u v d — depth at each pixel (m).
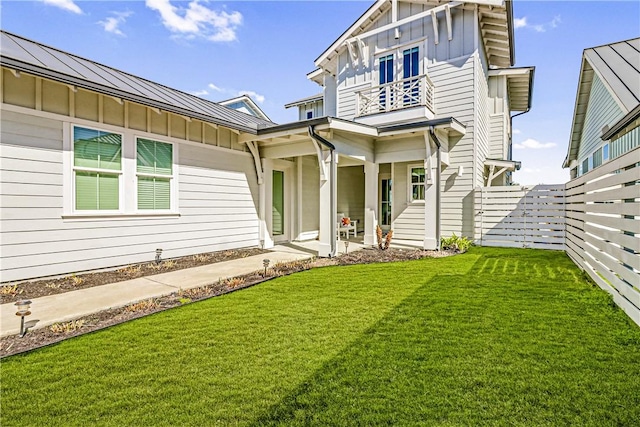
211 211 8.06
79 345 3.07
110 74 6.70
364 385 2.40
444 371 2.57
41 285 5.07
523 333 3.26
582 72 8.77
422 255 7.90
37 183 5.26
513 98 15.20
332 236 7.70
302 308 4.08
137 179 6.62
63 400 2.26
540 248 9.01
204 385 2.43
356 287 5.05
